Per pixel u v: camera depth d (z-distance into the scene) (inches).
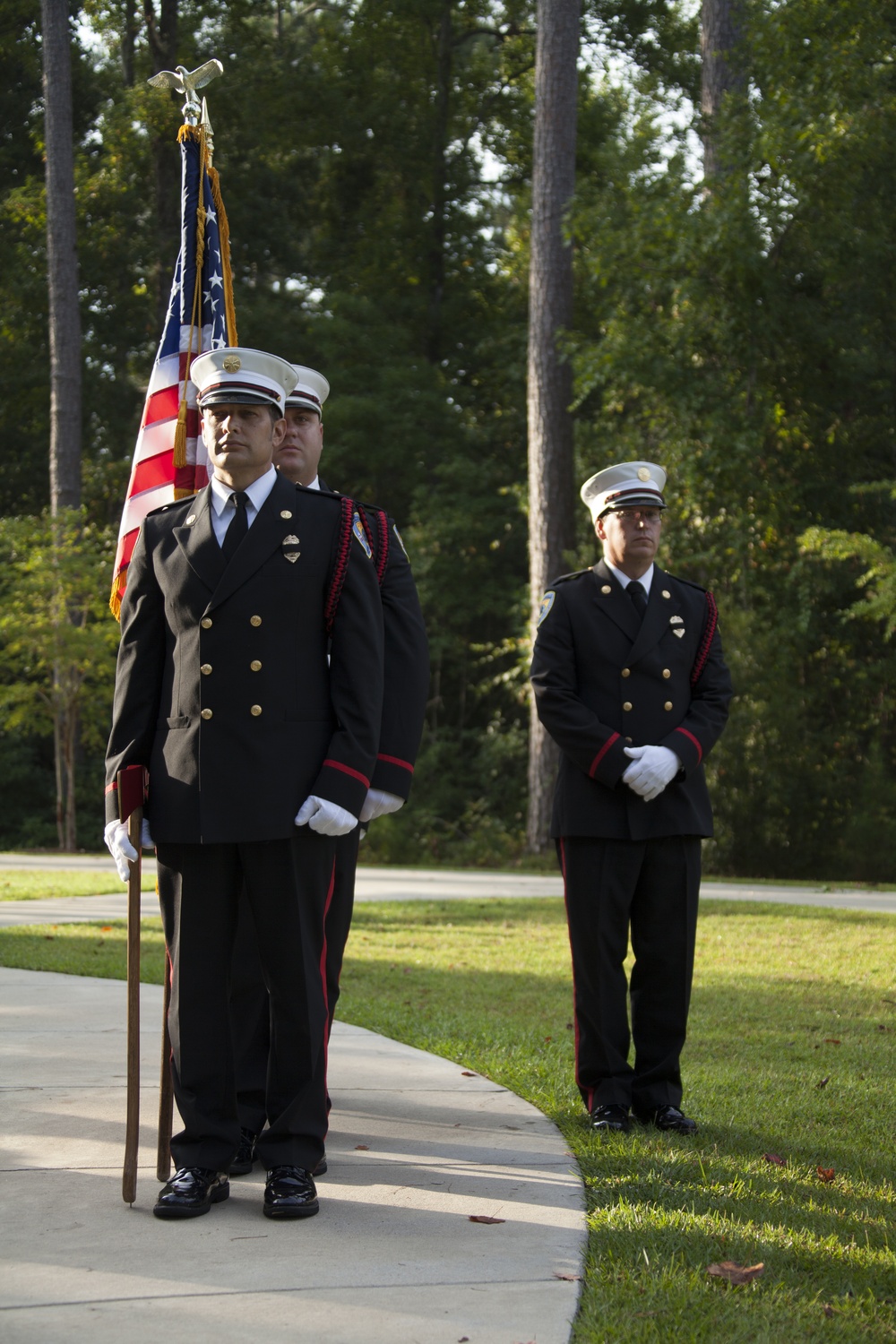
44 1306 107.3
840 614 706.2
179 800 132.3
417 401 1005.8
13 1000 241.3
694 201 694.5
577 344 688.4
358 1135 158.1
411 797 925.8
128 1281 112.7
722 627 665.0
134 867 132.7
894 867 652.7
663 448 707.4
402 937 345.7
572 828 165.0
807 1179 143.1
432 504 978.7
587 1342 101.9
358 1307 107.9
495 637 1042.1
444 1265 117.0
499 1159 149.1
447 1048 207.5
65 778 823.1
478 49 1174.3
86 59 1157.7
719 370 684.7
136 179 1096.2
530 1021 229.9
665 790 164.6
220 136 1111.6
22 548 811.4
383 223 1131.9
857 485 662.5
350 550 138.1
